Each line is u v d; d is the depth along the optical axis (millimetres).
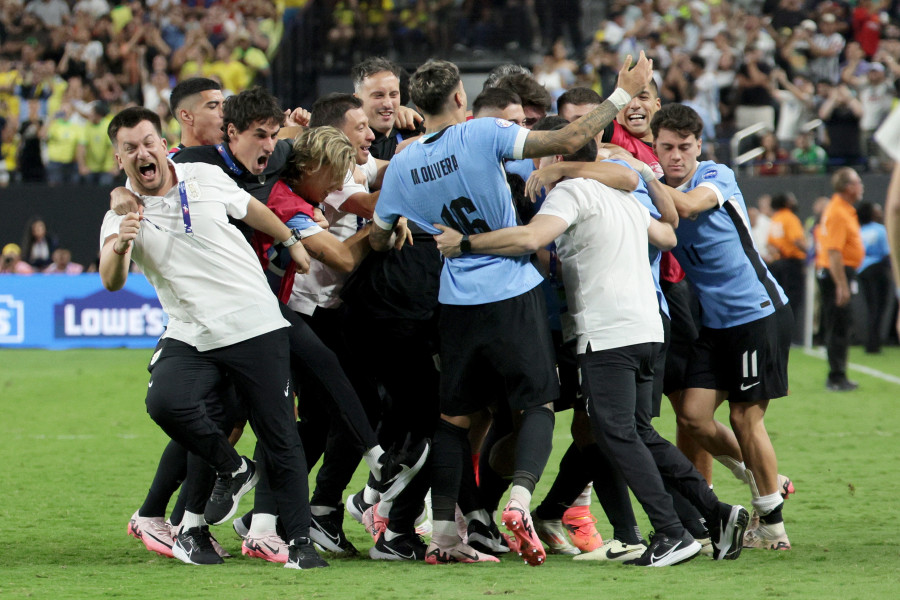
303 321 17391
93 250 59562
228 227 16250
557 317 17859
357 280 17766
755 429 18281
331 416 17562
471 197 16078
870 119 61750
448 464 16906
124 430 32125
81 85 64188
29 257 57844
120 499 22828
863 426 32062
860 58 65688
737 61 66375
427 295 17750
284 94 70188
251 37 70188
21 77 66188
